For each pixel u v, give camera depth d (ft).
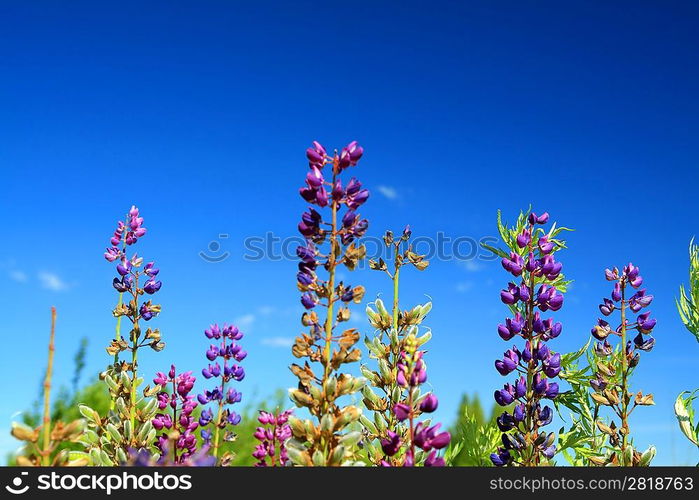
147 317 3.01
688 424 2.65
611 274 2.78
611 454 2.64
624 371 2.66
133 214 3.15
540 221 2.76
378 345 2.56
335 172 2.10
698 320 2.79
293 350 2.03
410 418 1.97
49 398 1.88
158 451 2.66
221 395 2.78
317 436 2.00
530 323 2.58
